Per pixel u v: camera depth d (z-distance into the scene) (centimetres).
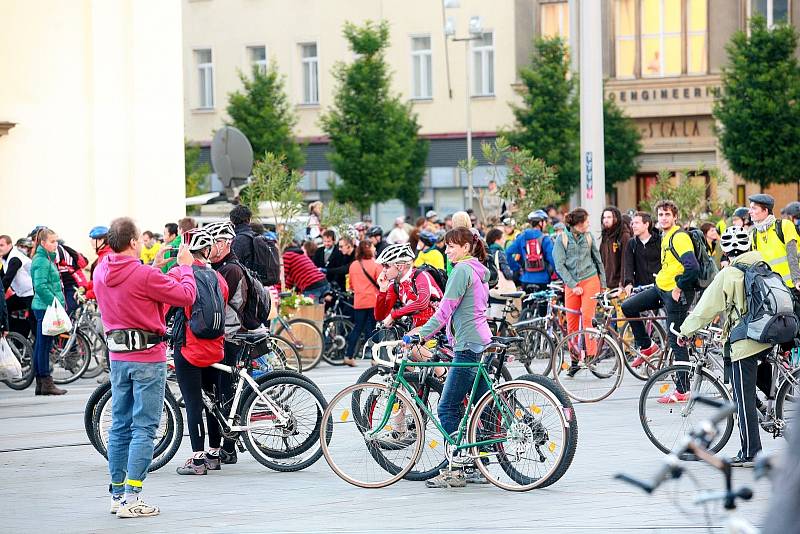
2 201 5053
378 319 2794
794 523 682
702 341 2722
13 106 5091
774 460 772
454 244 2095
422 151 8975
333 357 4294
